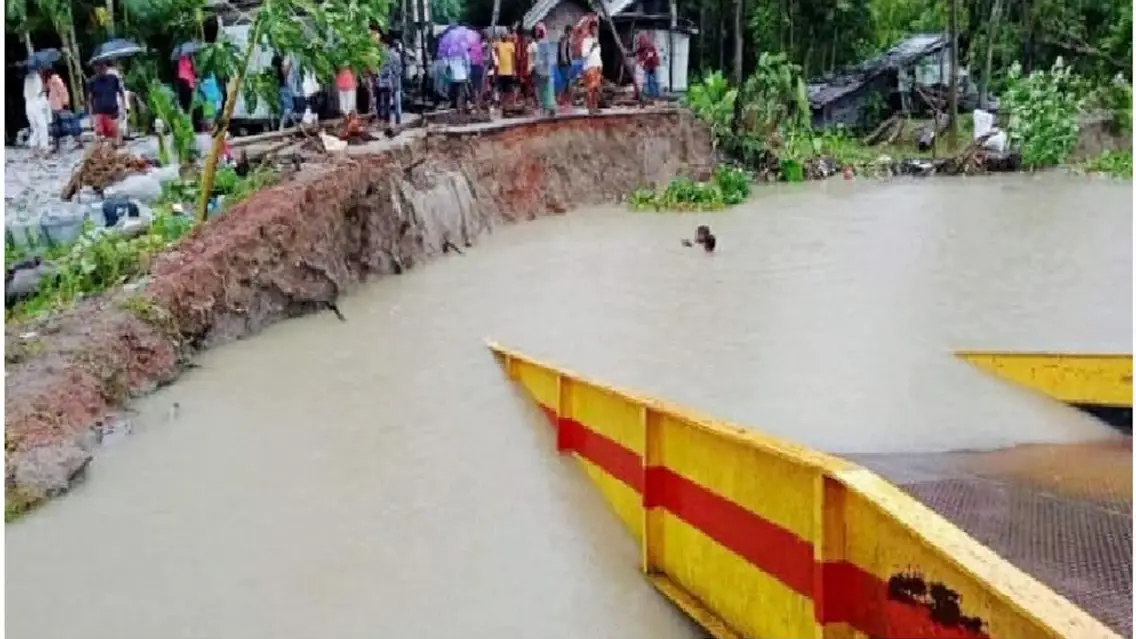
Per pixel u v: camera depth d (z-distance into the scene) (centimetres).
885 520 402
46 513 637
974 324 1084
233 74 1284
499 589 567
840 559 427
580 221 1764
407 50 2017
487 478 683
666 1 2912
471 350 941
